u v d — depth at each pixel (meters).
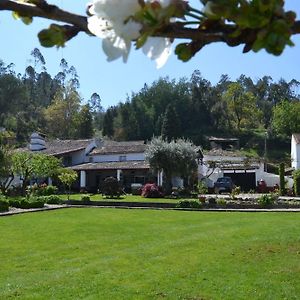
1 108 103.12
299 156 55.84
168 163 42.59
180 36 1.01
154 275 9.85
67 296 8.30
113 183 40.59
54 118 101.38
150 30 0.95
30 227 19.30
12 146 40.22
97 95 134.00
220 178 46.94
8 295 8.37
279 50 0.93
